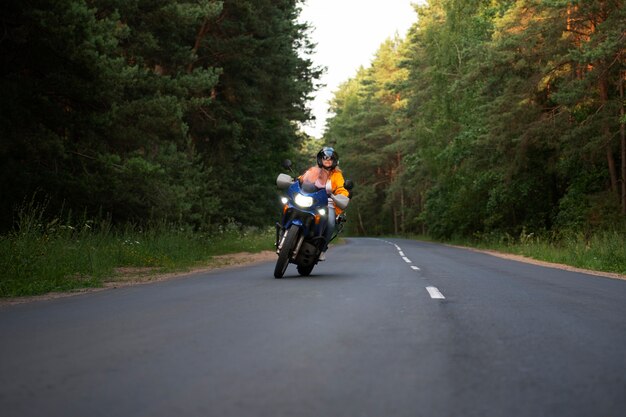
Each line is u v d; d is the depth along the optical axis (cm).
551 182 3634
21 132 1720
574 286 1056
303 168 4425
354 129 9706
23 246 1173
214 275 1324
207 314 660
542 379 383
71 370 404
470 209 4525
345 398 339
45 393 349
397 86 6906
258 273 1352
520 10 3036
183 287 1010
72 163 1905
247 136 3531
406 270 1402
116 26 1909
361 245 4012
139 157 1912
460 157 3844
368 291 890
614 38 2362
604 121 2664
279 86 3500
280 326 575
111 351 464
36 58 1803
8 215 1766
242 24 3069
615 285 1108
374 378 383
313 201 1145
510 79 3059
